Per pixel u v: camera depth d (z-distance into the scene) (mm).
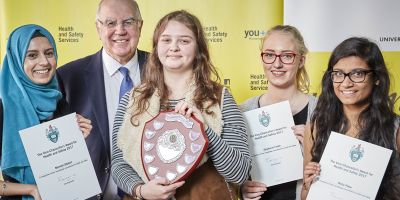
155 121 1747
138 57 2420
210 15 2502
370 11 2420
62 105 2305
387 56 2424
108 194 2328
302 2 2459
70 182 2111
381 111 2074
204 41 1846
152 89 1831
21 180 2080
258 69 2502
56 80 2240
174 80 1827
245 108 2367
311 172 2117
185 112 1724
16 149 2037
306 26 2461
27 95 2078
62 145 2102
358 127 2111
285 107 2203
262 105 2346
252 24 2502
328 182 2086
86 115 2346
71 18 2516
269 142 2203
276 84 2299
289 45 2250
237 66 2510
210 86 1807
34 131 2051
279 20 2492
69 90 2355
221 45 2508
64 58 2508
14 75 2072
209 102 1756
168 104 1793
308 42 2461
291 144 2199
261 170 2195
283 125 2201
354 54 2061
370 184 2023
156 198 1641
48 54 2129
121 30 2320
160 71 1846
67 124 2115
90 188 2145
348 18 2438
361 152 2045
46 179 2068
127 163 1774
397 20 2404
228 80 2514
